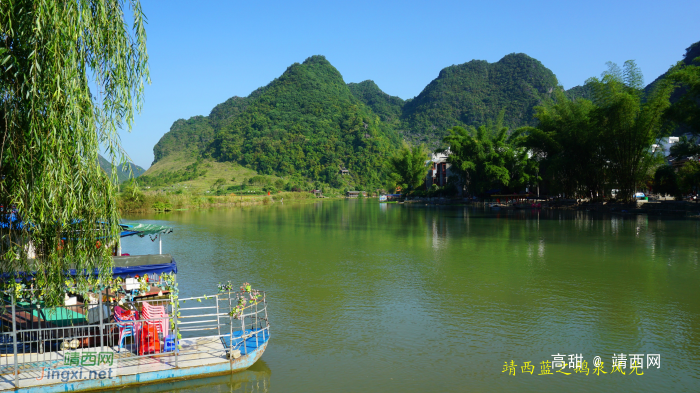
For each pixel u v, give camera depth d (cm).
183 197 9906
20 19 853
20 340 1172
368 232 4588
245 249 3359
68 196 903
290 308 1762
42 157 872
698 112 5216
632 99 6003
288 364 1229
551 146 7762
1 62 812
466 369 1203
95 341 1134
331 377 1148
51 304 1042
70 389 989
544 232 4269
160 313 1163
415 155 14138
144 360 1101
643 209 6234
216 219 6562
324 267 2605
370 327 1536
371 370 1189
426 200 12444
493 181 9688
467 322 1584
